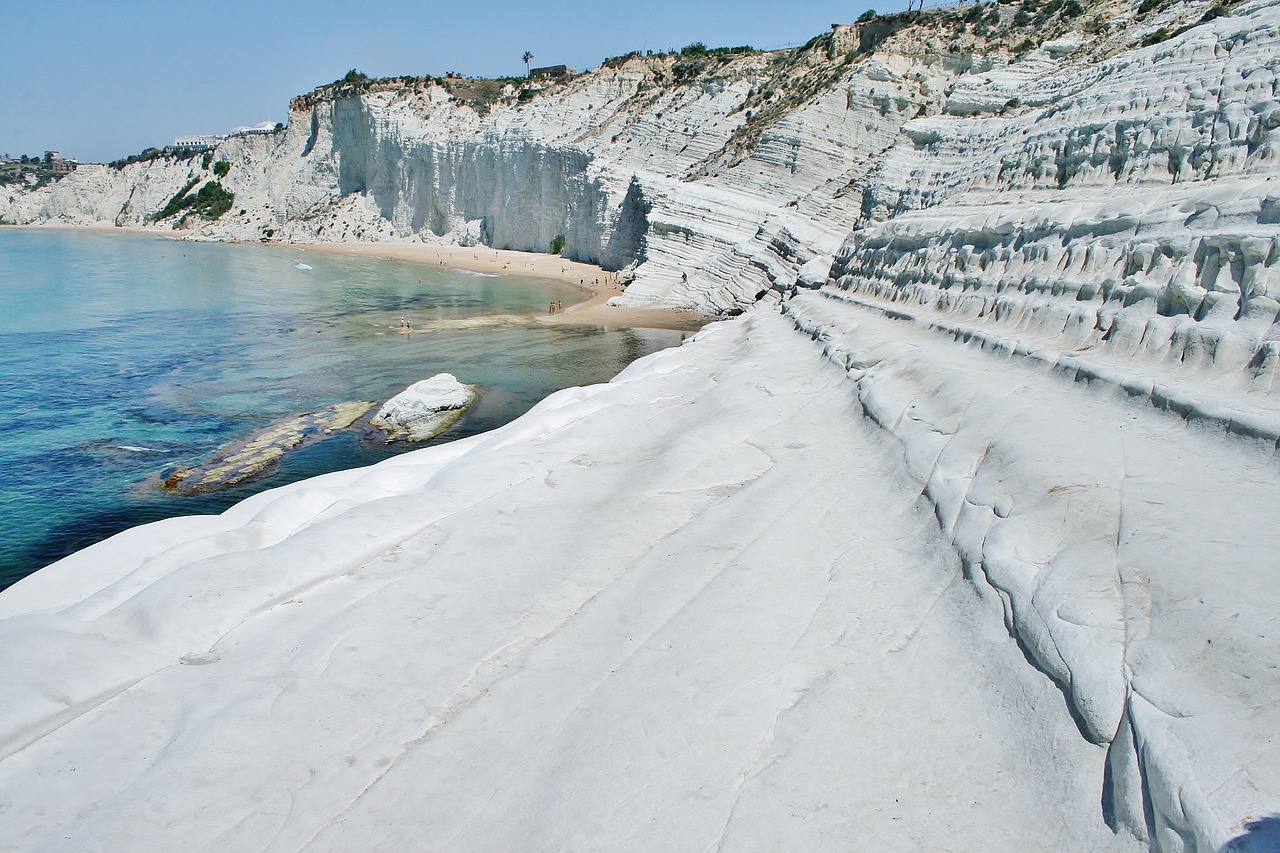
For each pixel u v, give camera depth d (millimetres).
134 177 133625
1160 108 14305
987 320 13508
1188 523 5328
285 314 41594
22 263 66562
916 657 5469
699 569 7148
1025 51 46906
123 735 5492
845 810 4191
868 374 12516
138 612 6832
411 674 6102
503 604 7125
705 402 13727
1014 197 17328
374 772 5086
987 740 4555
